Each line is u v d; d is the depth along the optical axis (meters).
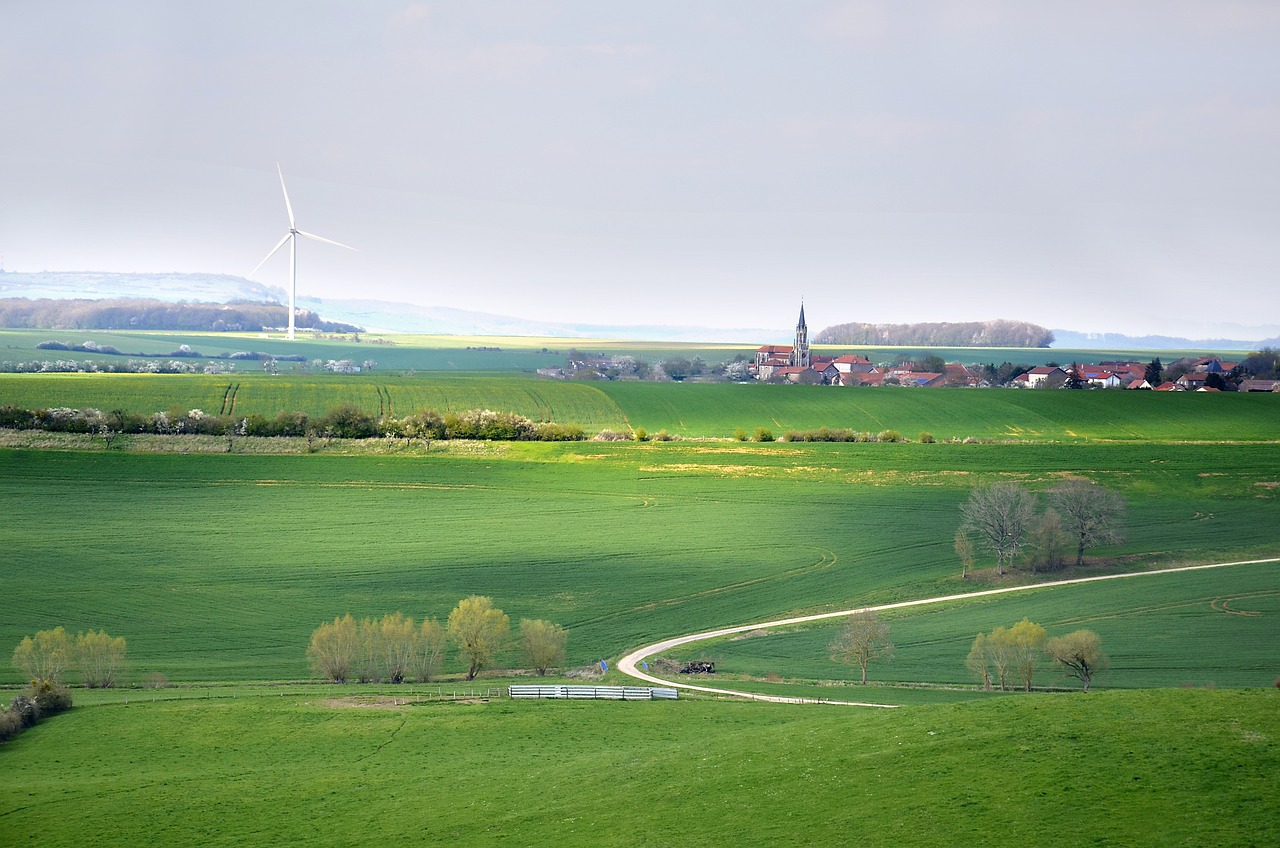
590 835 41.00
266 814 48.12
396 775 53.44
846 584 112.00
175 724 64.19
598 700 70.38
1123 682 78.38
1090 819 35.00
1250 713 42.28
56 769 56.19
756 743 48.97
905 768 41.47
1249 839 32.56
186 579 109.69
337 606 103.12
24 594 103.50
